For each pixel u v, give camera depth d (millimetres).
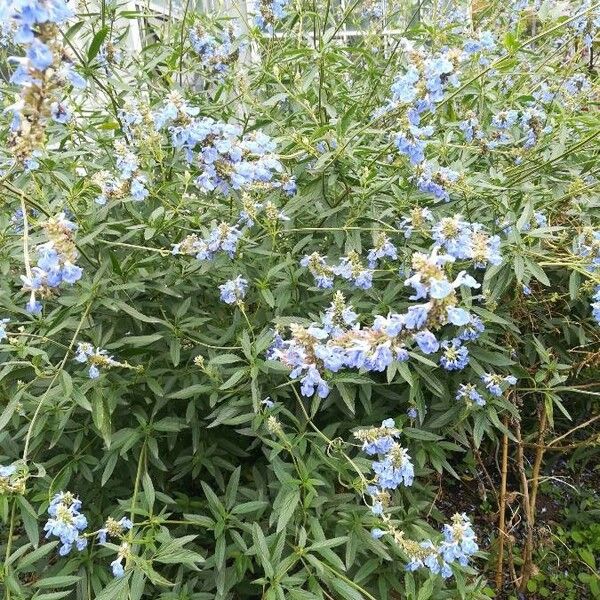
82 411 2553
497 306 2988
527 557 2949
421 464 2623
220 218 2908
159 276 2689
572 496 3541
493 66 2852
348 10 3209
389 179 2732
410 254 2709
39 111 1671
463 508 3457
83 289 2377
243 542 2162
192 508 2619
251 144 2301
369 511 2268
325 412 2818
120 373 2586
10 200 2754
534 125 3180
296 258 2922
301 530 2109
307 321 2459
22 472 2053
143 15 3176
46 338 2305
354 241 2670
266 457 2645
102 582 2303
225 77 3414
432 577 2125
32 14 1497
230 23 3680
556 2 4176
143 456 2424
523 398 3545
